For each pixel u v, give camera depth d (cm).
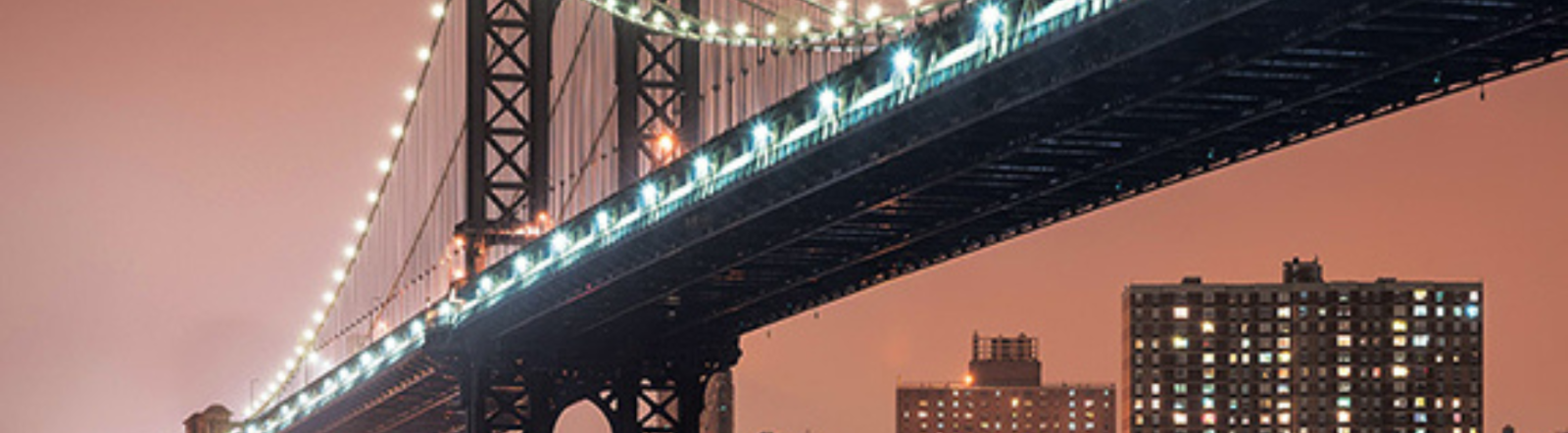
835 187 12094
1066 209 12275
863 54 11494
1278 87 9856
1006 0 9781
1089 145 10875
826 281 14962
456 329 17825
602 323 16825
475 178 17962
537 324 17288
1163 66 9631
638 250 14438
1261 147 10675
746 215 12925
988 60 9894
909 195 11994
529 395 17712
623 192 14338
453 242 17950
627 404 17750
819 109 11425
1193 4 9044
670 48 17000
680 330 17225
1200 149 10844
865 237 13212
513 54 18212
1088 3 9275
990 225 12825
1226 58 9425
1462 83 9850
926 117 10744
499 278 17062
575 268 15250
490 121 18050
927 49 10412
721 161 12825
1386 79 9731
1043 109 10325
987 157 11106
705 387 17800
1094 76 9738
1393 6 8894
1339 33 9219
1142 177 11450
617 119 16738
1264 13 9056
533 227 17950
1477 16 9069
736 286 15288
